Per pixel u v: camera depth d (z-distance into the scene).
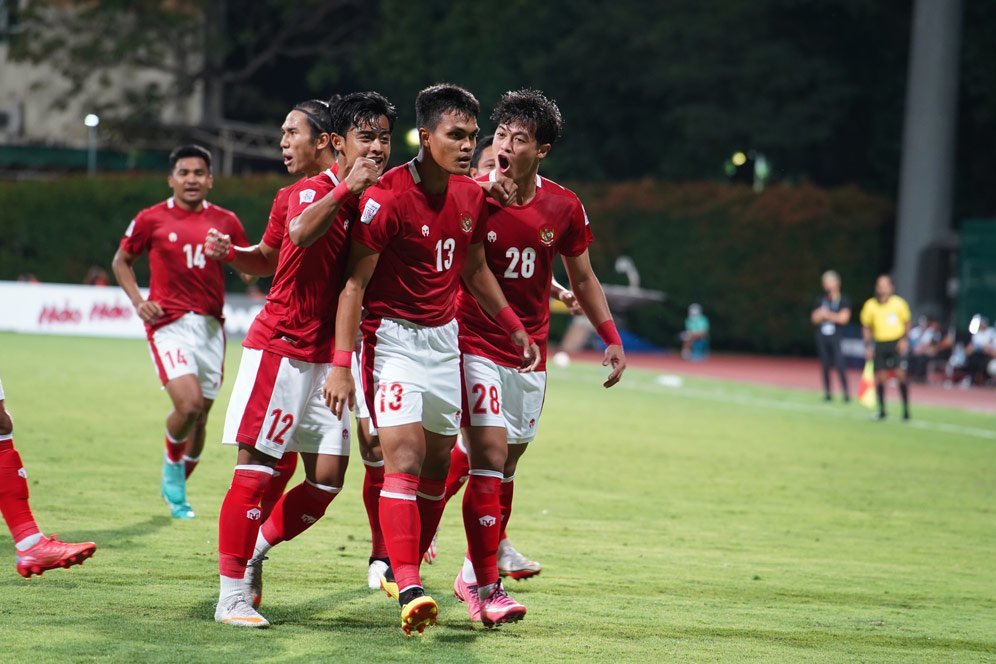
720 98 110.31
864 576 17.23
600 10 110.25
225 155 116.06
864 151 113.75
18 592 13.75
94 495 20.86
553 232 14.08
